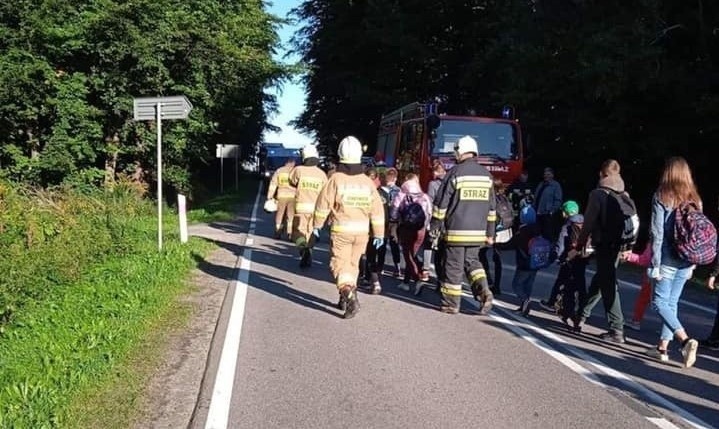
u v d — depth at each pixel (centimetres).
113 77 2175
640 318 879
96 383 583
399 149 1902
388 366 668
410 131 1816
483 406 566
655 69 1791
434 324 850
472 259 912
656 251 705
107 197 2114
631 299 1123
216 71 2462
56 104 2066
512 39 2216
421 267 1045
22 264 855
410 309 934
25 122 2122
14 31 1992
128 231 1388
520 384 626
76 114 2100
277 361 676
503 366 681
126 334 724
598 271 798
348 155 861
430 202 1041
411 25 3469
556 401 583
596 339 812
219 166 4909
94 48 2109
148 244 1364
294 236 1248
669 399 602
